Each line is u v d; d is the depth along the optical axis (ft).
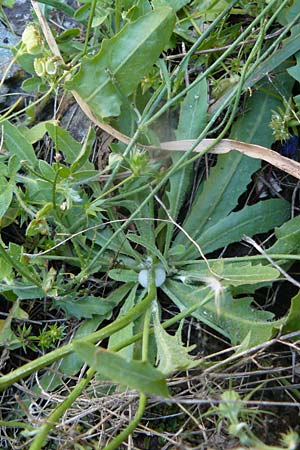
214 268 1.94
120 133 2.06
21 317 2.00
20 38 2.31
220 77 2.18
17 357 2.06
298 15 1.95
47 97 2.23
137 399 1.88
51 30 2.19
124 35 1.90
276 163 2.04
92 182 2.05
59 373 1.99
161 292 2.10
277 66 2.14
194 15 2.12
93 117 2.06
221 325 1.96
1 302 2.11
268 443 1.86
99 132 2.18
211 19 2.18
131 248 2.06
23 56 2.05
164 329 1.99
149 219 1.99
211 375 1.80
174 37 2.18
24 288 1.98
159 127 2.14
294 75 2.06
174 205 2.08
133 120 2.07
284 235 2.03
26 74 2.27
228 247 2.14
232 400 1.63
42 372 2.05
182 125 2.09
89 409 1.87
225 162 2.11
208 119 2.13
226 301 1.97
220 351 1.90
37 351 2.07
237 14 2.22
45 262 2.01
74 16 2.09
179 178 2.09
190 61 2.20
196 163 2.15
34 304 2.10
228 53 1.98
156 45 1.92
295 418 1.91
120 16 2.13
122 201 2.05
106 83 1.95
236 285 1.91
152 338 1.98
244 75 1.94
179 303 2.01
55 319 2.10
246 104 2.13
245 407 1.81
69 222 2.05
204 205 2.11
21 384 2.03
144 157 1.92
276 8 2.12
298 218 2.03
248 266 1.92
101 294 2.11
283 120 2.04
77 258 2.00
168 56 2.15
